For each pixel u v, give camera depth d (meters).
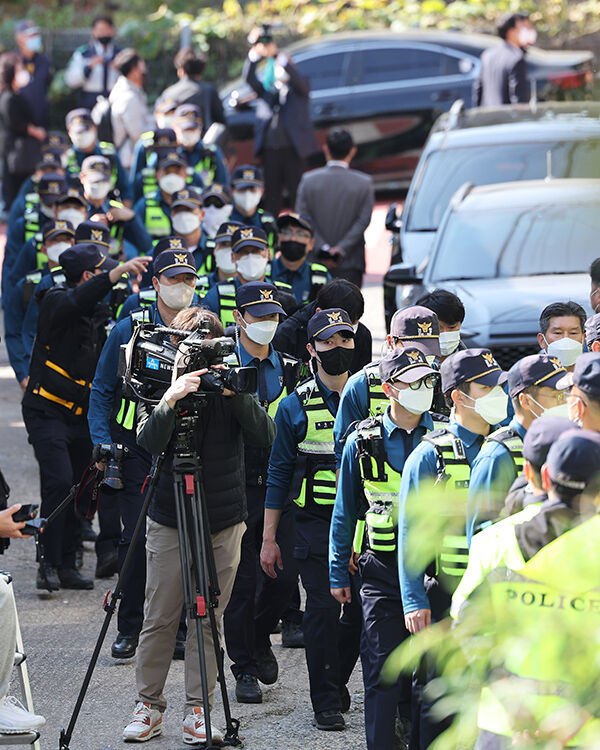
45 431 29.38
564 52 71.81
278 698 23.17
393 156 70.69
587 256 36.38
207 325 20.22
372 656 18.56
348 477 19.20
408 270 36.88
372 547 18.58
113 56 71.50
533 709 10.69
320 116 71.00
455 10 82.88
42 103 70.50
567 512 12.26
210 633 20.78
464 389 17.64
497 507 14.11
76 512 26.77
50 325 29.05
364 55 70.94
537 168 41.94
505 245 37.09
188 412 19.39
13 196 71.00
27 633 26.70
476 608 11.20
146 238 38.88
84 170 40.44
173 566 20.70
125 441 25.20
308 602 21.50
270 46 57.78
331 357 21.23
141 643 21.06
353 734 21.27
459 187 42.59
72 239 33.03
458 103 48.00
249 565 23.08
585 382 13.97
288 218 32.22
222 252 31.75
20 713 18.08
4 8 95.56
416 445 18.91
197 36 87.06
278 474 22.03
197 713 20.67
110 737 21.34
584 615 10.47
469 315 33.62
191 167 45.75
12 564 31.72
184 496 19.72
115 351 25.12
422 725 16.64
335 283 24.52
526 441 13.23
